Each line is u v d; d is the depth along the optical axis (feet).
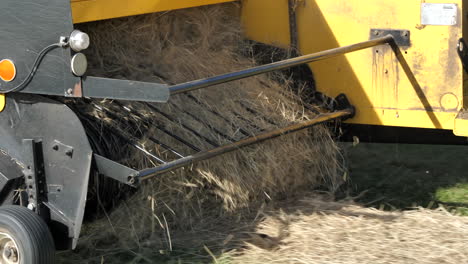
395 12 17.95
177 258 15.92
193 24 18.89
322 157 19.63
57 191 14.85
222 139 17.26
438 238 16.21
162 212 17.01
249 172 17.85
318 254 15.60
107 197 16.94
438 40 17.60
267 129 18.07
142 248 16.47
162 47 18.08
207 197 17.69
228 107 18.15
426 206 18.95
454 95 17.65
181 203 17.26
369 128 19.20
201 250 16.22
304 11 19.13
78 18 14.76
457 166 22.35
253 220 17.33
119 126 16.24
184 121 17.16
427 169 22.12
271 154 18.25
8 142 15.25
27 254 14.14
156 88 14.08
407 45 17.93
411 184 20.79
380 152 23.77
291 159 18.81
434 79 17.80
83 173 14.55
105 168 14.61
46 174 14.93
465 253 15.43
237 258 15.67
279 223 17.08
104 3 15.26
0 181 15.11
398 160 22.93
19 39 14.57
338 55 17.07
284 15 19.36
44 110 14.79
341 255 15.47
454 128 17.62
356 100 18.84
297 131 18.48
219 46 19.40
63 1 13.97
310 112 19.30
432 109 17.94
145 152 15.47
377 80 18.45
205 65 18.44
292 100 19.30
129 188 16.90
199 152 16.17
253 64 19.45
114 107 16.39
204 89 18.07
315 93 19.31
